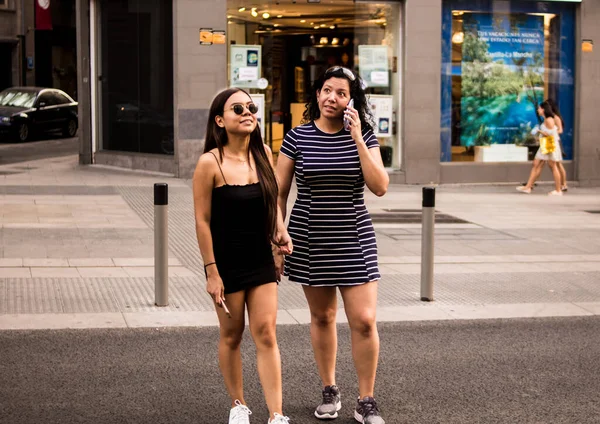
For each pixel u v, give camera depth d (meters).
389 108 19.39
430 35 19.11
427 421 5.57
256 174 5.09
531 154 20.20
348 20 19.48
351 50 19.64
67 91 40.31
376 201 16.55
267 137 19.50
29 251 10.69
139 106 19.56
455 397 6.04
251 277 5.06
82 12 20.42
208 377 6.38
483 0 19.59
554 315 8.41
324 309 5.59
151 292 8.86
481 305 8.75
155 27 18.91
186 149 18.38
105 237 11.79
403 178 19.23
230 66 18.77
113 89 20.19
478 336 7.65
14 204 14.38
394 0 19.09
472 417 5.65
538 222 14.28
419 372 6.59
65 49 40.12
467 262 10.95
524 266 10.75
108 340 7.23
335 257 5.40
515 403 5.92
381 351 7.14
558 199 17.50
